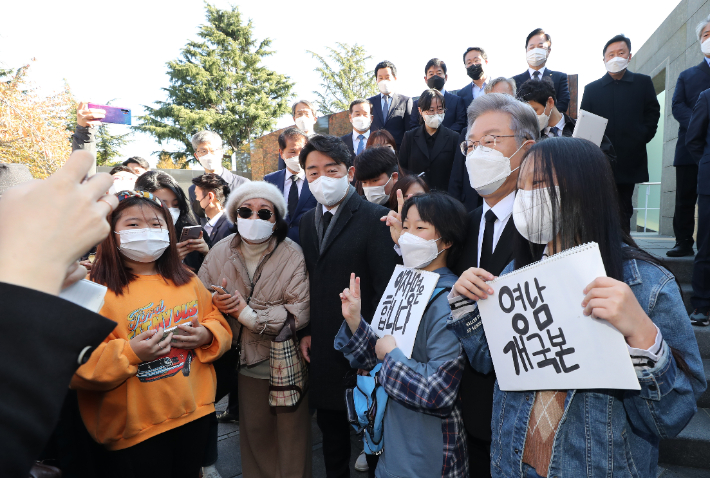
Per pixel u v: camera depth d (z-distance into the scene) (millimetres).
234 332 2312
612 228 981
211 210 3281
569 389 997
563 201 988
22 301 441
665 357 846
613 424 982
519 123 1537
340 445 2201
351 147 4926
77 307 475
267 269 2293
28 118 13117
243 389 2346
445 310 1543
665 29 6105
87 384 1588
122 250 1776
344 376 2094
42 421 438
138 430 1688
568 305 958
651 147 7570
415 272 1703
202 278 2404
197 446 1907
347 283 2170
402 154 4023
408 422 1528
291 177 3975
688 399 890
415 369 1456
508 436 1132
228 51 35219
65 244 472
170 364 1771
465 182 3459
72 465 1791
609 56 4039
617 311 828
